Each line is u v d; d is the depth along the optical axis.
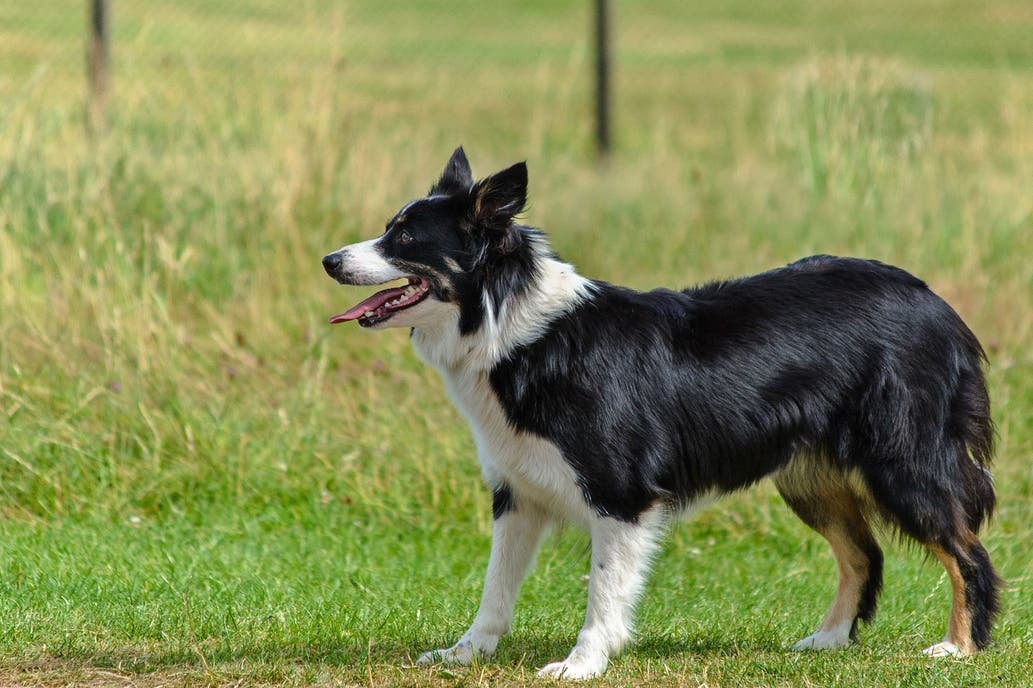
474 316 7.62
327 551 10.27
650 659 7.98
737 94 29.78
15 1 27.12
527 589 9.67
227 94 15.70
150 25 18.42
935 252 15.97
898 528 8.13
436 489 11.24
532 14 42.22
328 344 13.24
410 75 28.88
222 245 14.07
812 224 16.75
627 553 7.64
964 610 8.15
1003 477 11.47
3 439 11.10
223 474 11.20
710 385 7.80
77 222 13.20
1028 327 13.94
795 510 8.73
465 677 7.49
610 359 7.62
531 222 16.98
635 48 37.62
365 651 8.05
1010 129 19.14
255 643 8.15
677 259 16.45
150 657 7.88
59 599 8.85
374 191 14.89
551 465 7.62
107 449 11.22
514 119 24.97
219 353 12.85
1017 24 39.31
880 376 7.94
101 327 11.92
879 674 7.64
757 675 7.67
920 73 20.45
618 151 21.53
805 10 43.59
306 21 16.47
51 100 15.62
